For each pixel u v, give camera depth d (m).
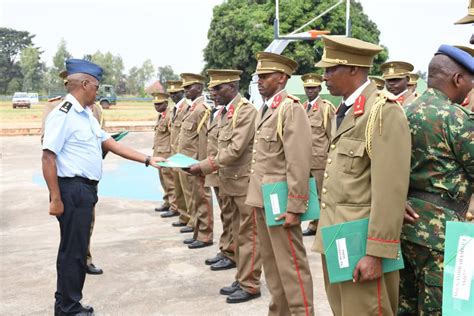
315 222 6.17
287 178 3.15
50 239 6.20
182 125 6.05
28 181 10.78
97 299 4.14
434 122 2.26
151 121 28.20
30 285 4.50
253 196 3.45
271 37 21.33
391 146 2.18
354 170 2.35
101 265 5.05
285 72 3.41
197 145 5.95
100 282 4.55
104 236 6.28
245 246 4.04
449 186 2.28
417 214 2.34
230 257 4.91
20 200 8.72
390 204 2.17
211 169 4.14
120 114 33.06
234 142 4.01
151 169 12.80
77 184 3.52
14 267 5.01
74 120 3.53
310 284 3.28
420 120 2.30
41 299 4.17
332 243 2.28
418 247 2.35
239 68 23.06
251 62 22.67
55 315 3.71
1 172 12.08
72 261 3.56
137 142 18.70
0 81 76.50
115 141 4.20
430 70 2.39
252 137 4.04
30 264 5.10
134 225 6.90
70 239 3.54
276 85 3.42
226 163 4.03
